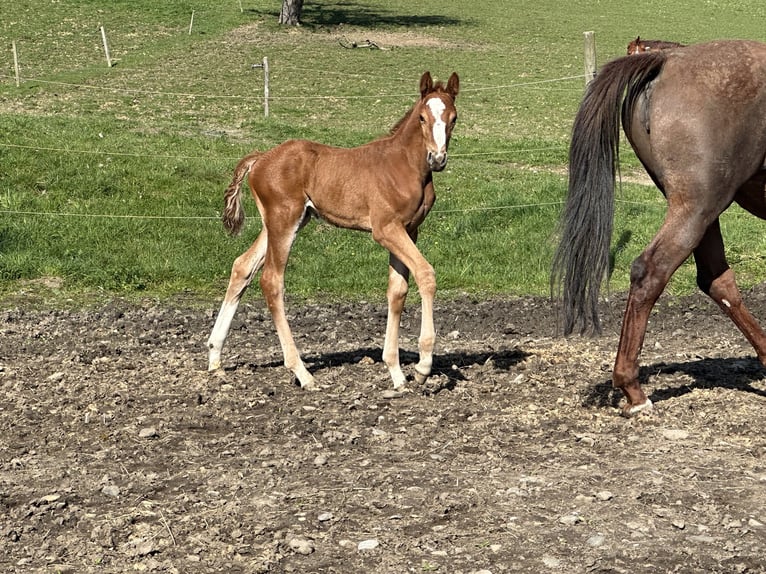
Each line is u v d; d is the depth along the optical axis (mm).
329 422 4566
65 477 4035
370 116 13891
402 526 3691
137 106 13586
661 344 5867
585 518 3730
